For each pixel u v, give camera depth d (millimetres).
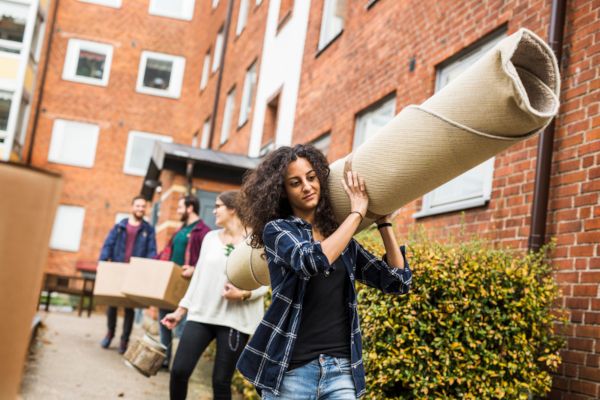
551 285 4387
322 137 10805
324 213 2750
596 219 4449
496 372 4250
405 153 2393
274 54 14664
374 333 4352
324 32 11625
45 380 6172
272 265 2652
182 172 12281
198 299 4430
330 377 2539
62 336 9852
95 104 27203
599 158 4508
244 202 2832
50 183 843
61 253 25938
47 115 26750
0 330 810
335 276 2662
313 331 2576
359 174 2572
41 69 26844
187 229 7227
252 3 17781
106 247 8812
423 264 4281
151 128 27438
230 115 19828
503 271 4359
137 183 27016
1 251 809
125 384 6445
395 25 8352
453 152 2268
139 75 27656
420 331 4258
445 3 7125
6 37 24953
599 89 4625
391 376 4250
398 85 8023
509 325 4281
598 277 4344
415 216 6801
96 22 27656
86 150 26922
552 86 2148
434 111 2287
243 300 4391
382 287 2869
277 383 2504
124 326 8539
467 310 4277
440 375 4242
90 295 14781
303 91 11984
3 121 24531
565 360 4477
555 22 5055
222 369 4336
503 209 5461
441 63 7160
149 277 6227
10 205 814
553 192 4887
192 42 28109
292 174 2719
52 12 27156
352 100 9500
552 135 4938
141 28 27922
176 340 10125
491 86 2082
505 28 6074
